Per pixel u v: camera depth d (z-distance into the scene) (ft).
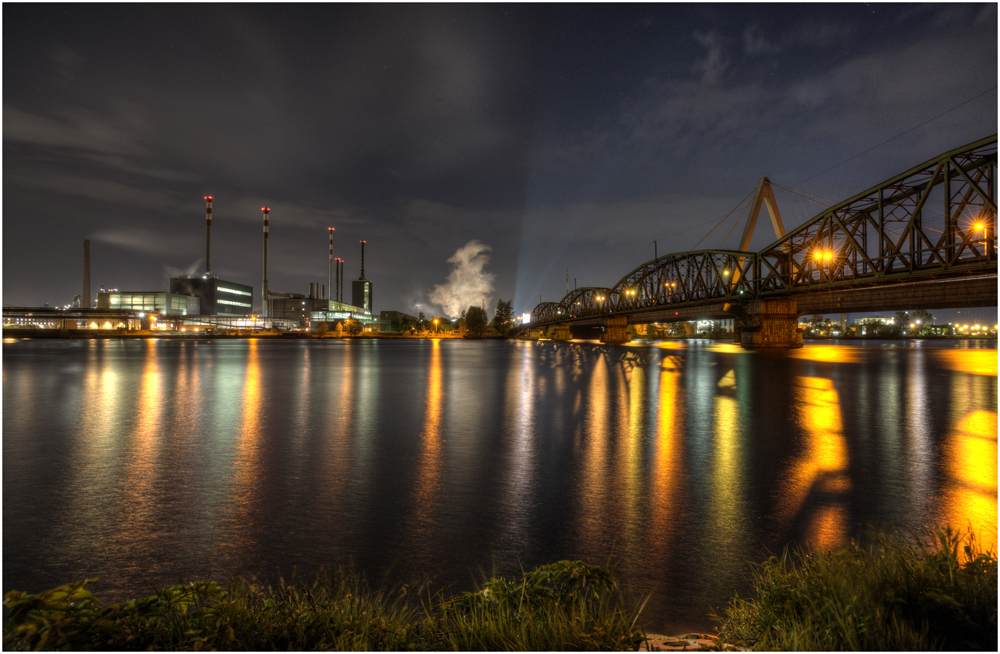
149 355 228.84
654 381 114.01
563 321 545.44
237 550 26.05
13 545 26.71
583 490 35.45
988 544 24.91
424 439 52.31
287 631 12.45
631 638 12.80
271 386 103.86
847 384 105.81
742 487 35.63
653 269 363.15
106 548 26.32
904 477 37.52
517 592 15.11
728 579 22.47
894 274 172.76
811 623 12.54
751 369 147.54
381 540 27.30
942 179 160.97
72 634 10.64
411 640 12.70
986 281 147.02
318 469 41.09
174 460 43.86
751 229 301.84
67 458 44.50
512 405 76.84
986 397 84.12
